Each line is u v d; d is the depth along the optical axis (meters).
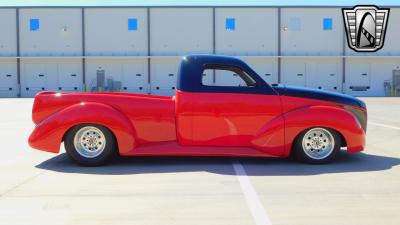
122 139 5.89
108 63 33.47
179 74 6.08
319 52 33.56
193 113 5.94
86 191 4.66
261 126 5.98
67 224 3.62
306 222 3.65
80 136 5.96
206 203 4.20
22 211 3.97
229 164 6.12
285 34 33.53
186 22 33.34
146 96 6.35
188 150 5.98
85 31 33.31
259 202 4.23
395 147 7.72
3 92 33.38
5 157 6.78
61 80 33.47
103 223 3.65
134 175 5.43
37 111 6.07
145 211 3.96
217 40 33.50
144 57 33.19
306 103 6.02
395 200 4.29
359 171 5.62
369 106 20.33
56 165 6.09
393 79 33.53
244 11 33.38
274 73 33.62
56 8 33.16
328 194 4.50
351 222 3.65
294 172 5.57
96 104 5.91
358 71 33.56
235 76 6.09
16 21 33.19
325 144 6.07
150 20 33.31
